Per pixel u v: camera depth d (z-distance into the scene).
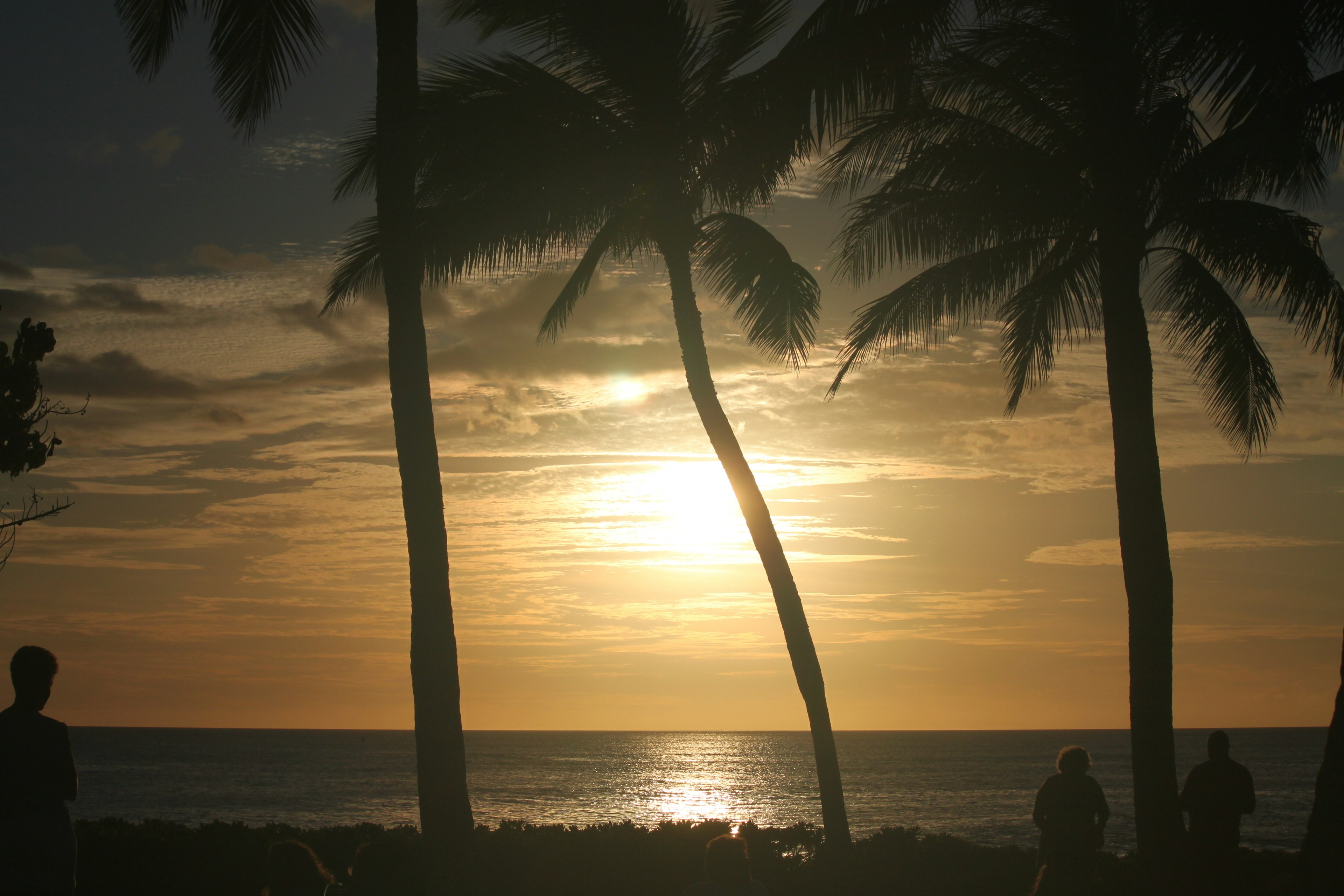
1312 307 12.12
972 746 197.88
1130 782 87.75
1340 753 6.27
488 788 80.81
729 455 13.84
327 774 92.94
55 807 5.57
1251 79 10.41
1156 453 11.52
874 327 14.01
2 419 9.91
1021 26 12.02
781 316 15.39
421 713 8.19
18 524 10.20
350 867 5.94
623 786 82.69
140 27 10.27
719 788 81.69
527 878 10.50
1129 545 11.34
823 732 12.88
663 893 10.21
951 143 12.61
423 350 8.84
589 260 14.68
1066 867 8.79
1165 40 11.62
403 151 8.96
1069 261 13.59
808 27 12.50
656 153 13.37
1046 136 12.66
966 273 13.41
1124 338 11.72
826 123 12.61
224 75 10.31
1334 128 10.41
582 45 13.38
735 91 12.88
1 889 5.29
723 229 14.95
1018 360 14.52
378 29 9.12
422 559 8.43
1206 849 9.56
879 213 13.41
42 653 5.80
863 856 12.12
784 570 13.45
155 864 11.27
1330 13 9.65
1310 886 6.17
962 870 11.44
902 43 11.98
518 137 12.60
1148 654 11.05
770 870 11.30
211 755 137.25
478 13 13.44
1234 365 13.58
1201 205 12.10
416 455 8.59
